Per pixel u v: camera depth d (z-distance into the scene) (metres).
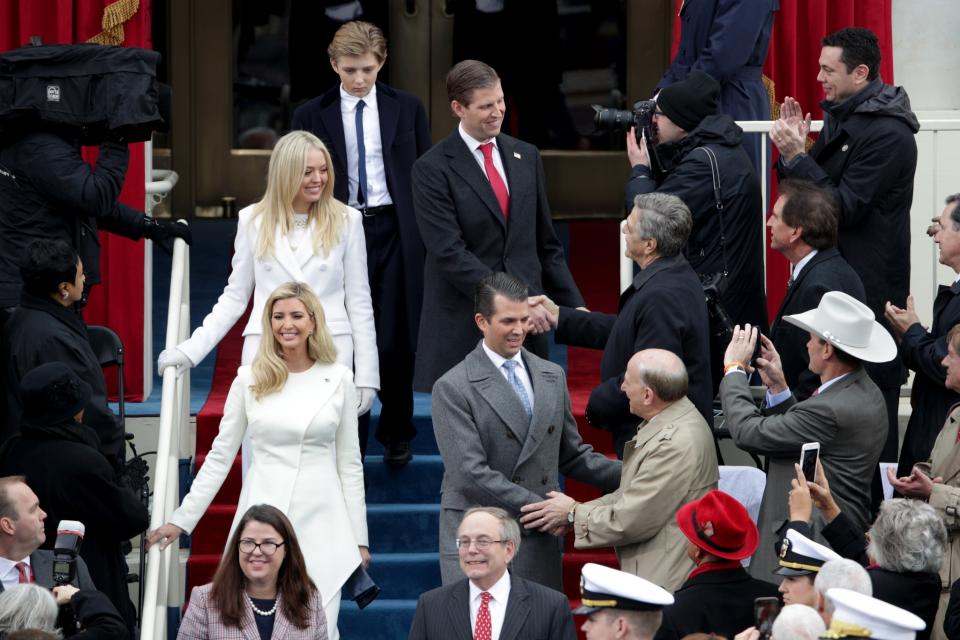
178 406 27.27
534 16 38.28
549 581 22.97
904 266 27.09
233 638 20.75
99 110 24.91
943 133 31.39
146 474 28.28
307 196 25.34
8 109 24.80
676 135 26.64
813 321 22.31
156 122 25.20
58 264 23.28
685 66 30.23
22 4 33.03
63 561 20.02
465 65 25.95
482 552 20.42
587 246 38.62
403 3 38.44
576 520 22.27
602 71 38.53
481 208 26.12
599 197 38.81
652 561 21.81
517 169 26.56
